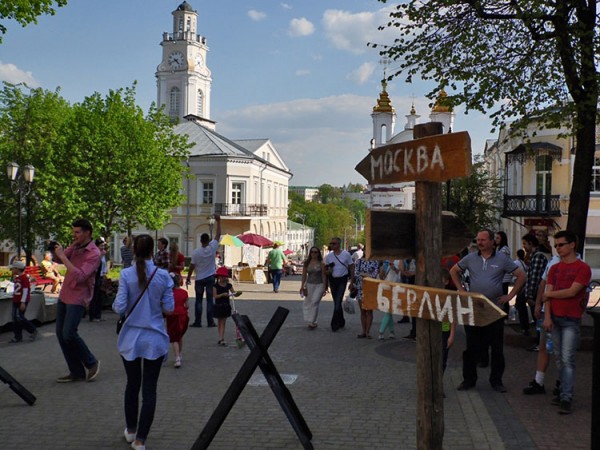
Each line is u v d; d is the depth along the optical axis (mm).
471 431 6277
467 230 4305
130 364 5977
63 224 35594
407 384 8367
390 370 9266
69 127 36469
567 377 6980
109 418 6762
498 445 5848
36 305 13305
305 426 5867
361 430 6367
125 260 16719
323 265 13453
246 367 5434
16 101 37281
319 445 5910
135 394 6020
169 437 6164
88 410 7055
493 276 7953
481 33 13234
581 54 11734
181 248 55250
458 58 13508
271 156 64812
